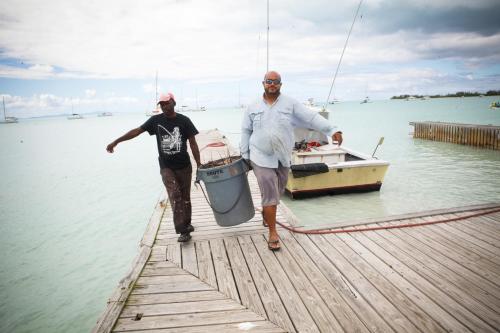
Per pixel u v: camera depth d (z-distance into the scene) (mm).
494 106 64875
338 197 7941
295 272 2906
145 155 19422
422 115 53719
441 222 3965
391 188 9156
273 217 3305
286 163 3176
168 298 2564
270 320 2264
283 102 3045
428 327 2146
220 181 3354
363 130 29656
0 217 8297
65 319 4172
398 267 2941
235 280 2811
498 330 2107
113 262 5727
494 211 4250
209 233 3898
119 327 2223
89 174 13930
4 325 4051
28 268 5547
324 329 2150
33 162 18266
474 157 14016
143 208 8797
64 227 7500
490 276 2752
